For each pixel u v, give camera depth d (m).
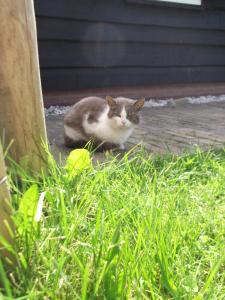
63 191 1.27
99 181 1.40
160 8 4.25
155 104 3.92
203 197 1.46
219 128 2.70
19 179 1.44
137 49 4.20
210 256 1.13
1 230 0.94
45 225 1.14
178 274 1.00
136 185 1.41
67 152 2.10
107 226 1.12
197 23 4.63
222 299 0.94
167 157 1.83
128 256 0.96
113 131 2.08
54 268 0.93
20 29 1.42
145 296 0.86
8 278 0.92
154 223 1.11
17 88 1.45
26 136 1.49
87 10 3.72
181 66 4.66
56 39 3.62
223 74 5.11
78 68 3.81
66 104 3.60
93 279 0.90
